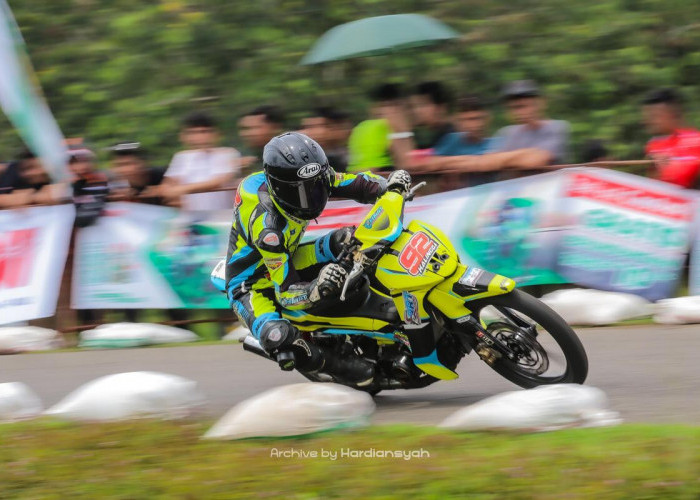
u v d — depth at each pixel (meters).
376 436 9.18
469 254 15.48
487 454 8.24
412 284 10.10
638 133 22.52
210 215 15.45
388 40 17.30
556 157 15.62
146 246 15.61
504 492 7.39
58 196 15.70
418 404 11.26
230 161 15.66
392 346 10.91
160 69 23.53
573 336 9.91
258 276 10.82
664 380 11.41
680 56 23.00
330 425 9.36
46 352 15.30
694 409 10.08
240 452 8.78
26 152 16.31
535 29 23.23
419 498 7.44
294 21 23.53
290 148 9.84
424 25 17.72
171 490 7.89
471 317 10.17
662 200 15.05
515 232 15.32
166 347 15.18
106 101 23.64
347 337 11.09
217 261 15.45
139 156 15.68
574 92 22.92
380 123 15.73
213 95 23.27
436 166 15.49
